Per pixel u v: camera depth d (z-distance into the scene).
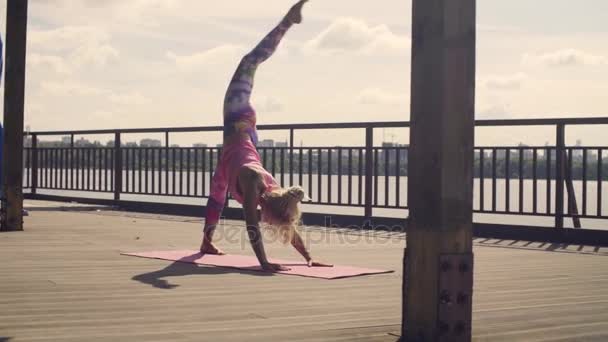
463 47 2.67
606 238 6.78
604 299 3.85
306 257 5.05
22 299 3.60
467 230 2.69
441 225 2.64
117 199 10.72
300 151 8.88
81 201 11.31
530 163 7.46
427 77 2.68
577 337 2.94
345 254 5.78
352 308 3.49
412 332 2.76
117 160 10.70
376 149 8.26
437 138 2.65
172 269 4.77
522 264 5.35
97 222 8.31
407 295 2.78
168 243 6.32
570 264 5.36
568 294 4.00
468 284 2.70
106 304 3.50
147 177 10.37
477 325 3.15
